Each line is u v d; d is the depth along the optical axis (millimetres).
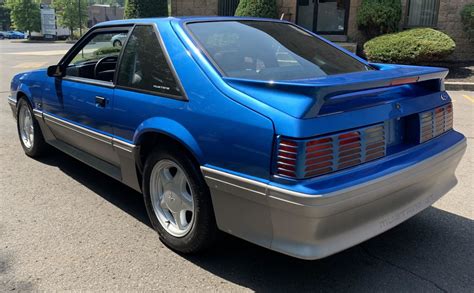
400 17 13406
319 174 2451
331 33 14812
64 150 4777
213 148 2783
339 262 3201
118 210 4055
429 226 3754
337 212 2475
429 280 2975
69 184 4691
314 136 2422
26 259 3193
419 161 2908
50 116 4742
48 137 5141
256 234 2688
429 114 3143
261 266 3145
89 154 4422
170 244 3324
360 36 14219
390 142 2951
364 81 2584
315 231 2465
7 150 5906
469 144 6250
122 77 3643
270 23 3889
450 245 3439
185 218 3293
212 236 3059
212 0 16250
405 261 3209
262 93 2633
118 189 4566
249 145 2582
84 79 4180
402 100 2959
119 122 3600
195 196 3002
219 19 3613
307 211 2381
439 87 3336
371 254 3309
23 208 4070
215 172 2771
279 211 2498
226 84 2818
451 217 3926
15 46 38500
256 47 3373
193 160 3002
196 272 3061
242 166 2637
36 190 4508
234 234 2822
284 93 2545
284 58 3393
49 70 4434
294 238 2525
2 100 9672
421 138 3068
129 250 3340
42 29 58375
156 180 3414
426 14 13648
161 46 3322
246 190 2611
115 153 3779
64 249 3342
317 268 3125
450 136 3398
